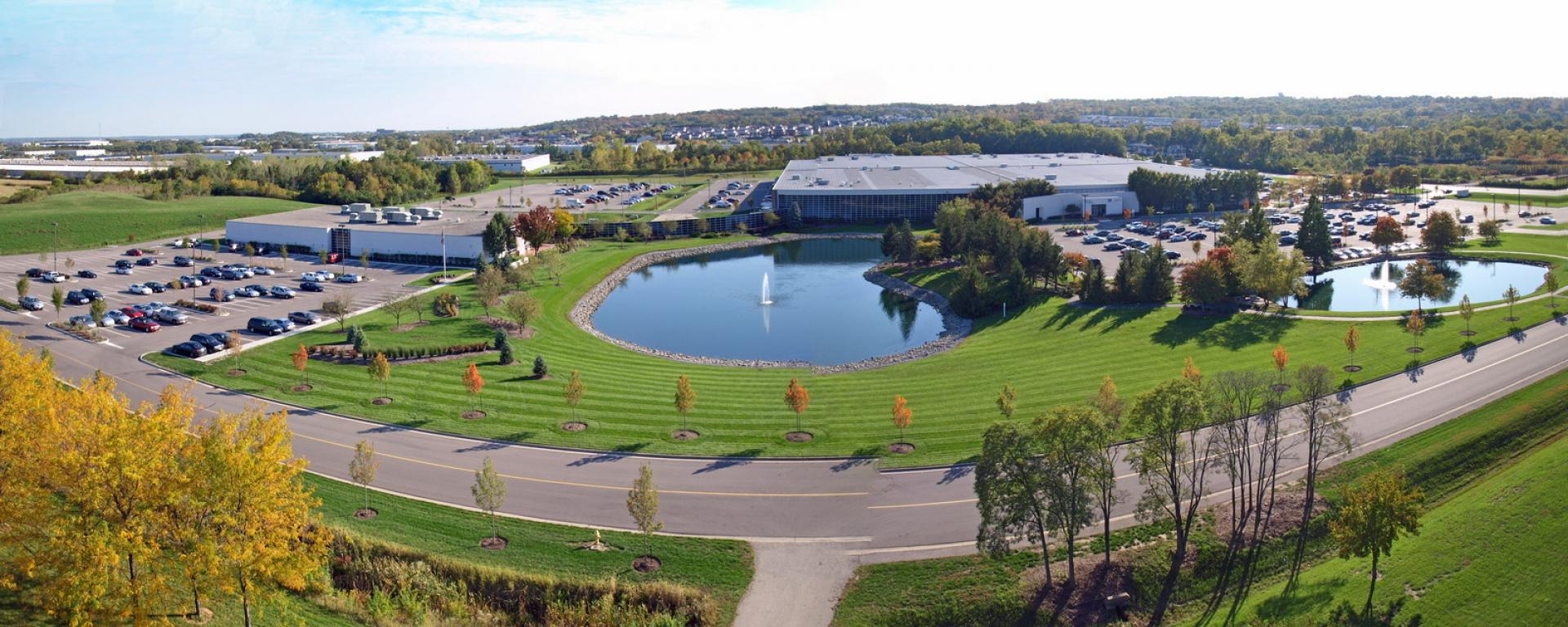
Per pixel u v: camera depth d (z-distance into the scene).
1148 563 53.81
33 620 40.38
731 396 87.19
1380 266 155.00
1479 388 81.06
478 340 104.88
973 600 50.84
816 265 180.38
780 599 51.34
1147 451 55.81
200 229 191.25
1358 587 51.75
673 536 57.56
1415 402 78.50
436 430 75.50
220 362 93.25
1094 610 50.16
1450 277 144.75
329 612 49.22
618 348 111.25
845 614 50.16
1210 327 105.81
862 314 135.00
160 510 38.16
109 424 40.91
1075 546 55.91
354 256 161.88
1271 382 65.12
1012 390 73.25
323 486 63.72
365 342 96.88
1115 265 156.00
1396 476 57.22
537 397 85.19
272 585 42.91
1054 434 51.03
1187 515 58.75
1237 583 52.88
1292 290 112.06
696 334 122.62
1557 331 97.81
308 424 76.44
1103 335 105.75
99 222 184.38
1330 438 63.38
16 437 39.38
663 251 191.38
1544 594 51.09
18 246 165.62
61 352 95.88
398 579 52.94
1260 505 57.16
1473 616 49.38
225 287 134.75
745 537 57.56
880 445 72.19
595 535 57.56
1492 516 58.22
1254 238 141.38
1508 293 104.75
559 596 51.91
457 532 57.66
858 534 57.81
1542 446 69.62
